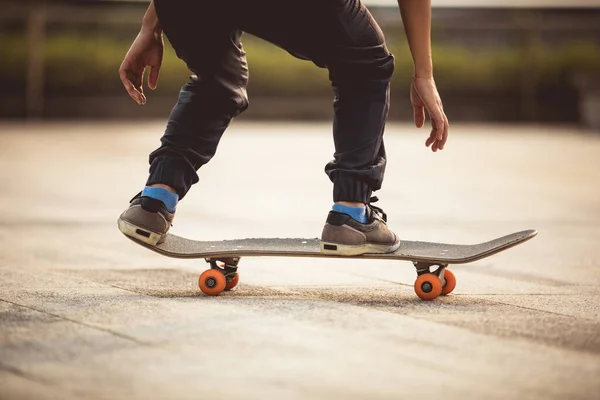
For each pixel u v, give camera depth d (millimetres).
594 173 10930
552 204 7887
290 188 8961
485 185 9461
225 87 3730
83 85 21609
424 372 2588
